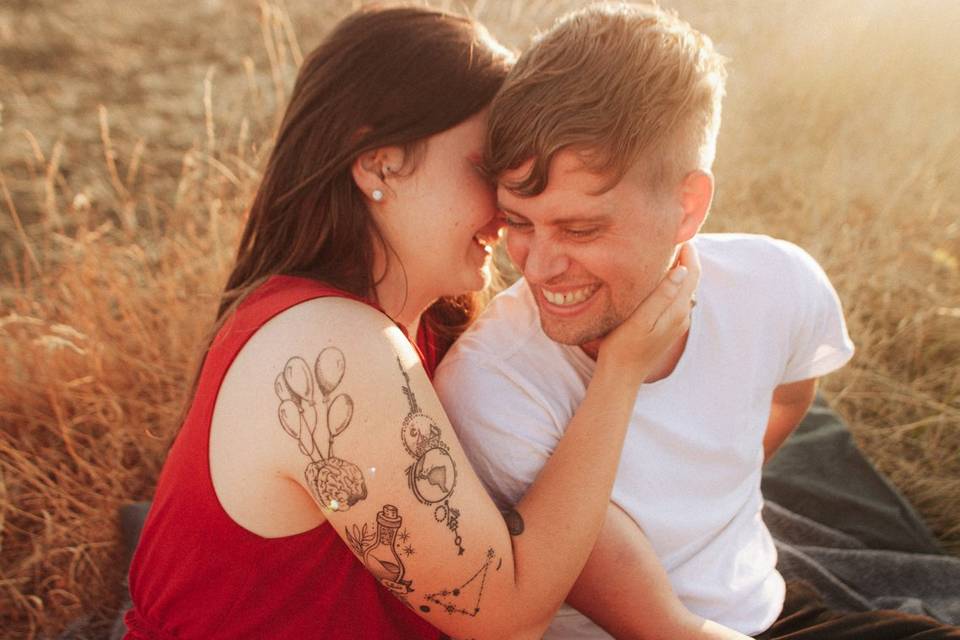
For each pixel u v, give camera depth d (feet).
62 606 8.21
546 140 4.51
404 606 5.26
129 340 10.43
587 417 5.13
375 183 5.02
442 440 4.73
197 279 10.85
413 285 5.37
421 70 4.97
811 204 13.26
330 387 4.53
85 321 10.22
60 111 17.03
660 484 5.73
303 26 19.72
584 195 4.64
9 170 15.12
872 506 8.67
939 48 16.55
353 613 5.08
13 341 10.12
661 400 5.75
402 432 4.59
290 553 4.85
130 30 20.36
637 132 4.57
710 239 6.24
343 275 5.10
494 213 5.23
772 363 6.12
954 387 10.52
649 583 5.32
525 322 5.62
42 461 9.13
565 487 4.99
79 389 9.95
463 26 5.19
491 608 4.87
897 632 5.82
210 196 12.05
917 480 9.54
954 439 10.10
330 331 4.64
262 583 4.91
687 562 5.90
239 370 4.76
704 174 4.99
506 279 11.23
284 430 4.58
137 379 10.32
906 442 10.18
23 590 8.48
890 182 13.70
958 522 9.10
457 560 4.70
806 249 12.43
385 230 5.18
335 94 5.06
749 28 18.76
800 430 9.50
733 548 6.09
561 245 4.87
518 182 4.73
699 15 19.54
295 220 5.26
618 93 4.50
